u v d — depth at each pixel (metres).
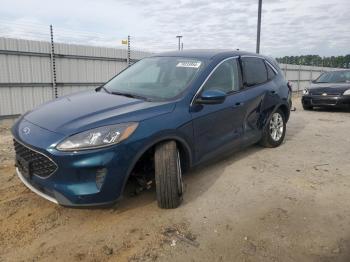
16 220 3.49
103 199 3.26
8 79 10.65
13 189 4.23
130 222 3.47
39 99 11.51
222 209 3.78
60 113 3.61
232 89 4.93
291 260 2.92
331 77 13.20
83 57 12.57
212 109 4.32
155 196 4.03
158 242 3.14
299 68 27.83
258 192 4.26
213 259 2.91
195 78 4.30
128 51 14.10
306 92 12.57
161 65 4.83
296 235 3.29
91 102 3.89
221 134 4.56
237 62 5.20
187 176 4.72
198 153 4.16
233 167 5.13
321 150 6.29
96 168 3.19
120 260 2.89
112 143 3.22
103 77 13.37
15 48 10.66
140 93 4.24
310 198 4.12
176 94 4.09
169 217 3.57
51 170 3.19
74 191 3.14
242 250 3.04
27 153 3.38
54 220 3.51
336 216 3.68
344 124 9.37
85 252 2.99
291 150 6.20
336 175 4.94
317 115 11.22
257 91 5.42
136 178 3.91
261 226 3.45
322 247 3.11
